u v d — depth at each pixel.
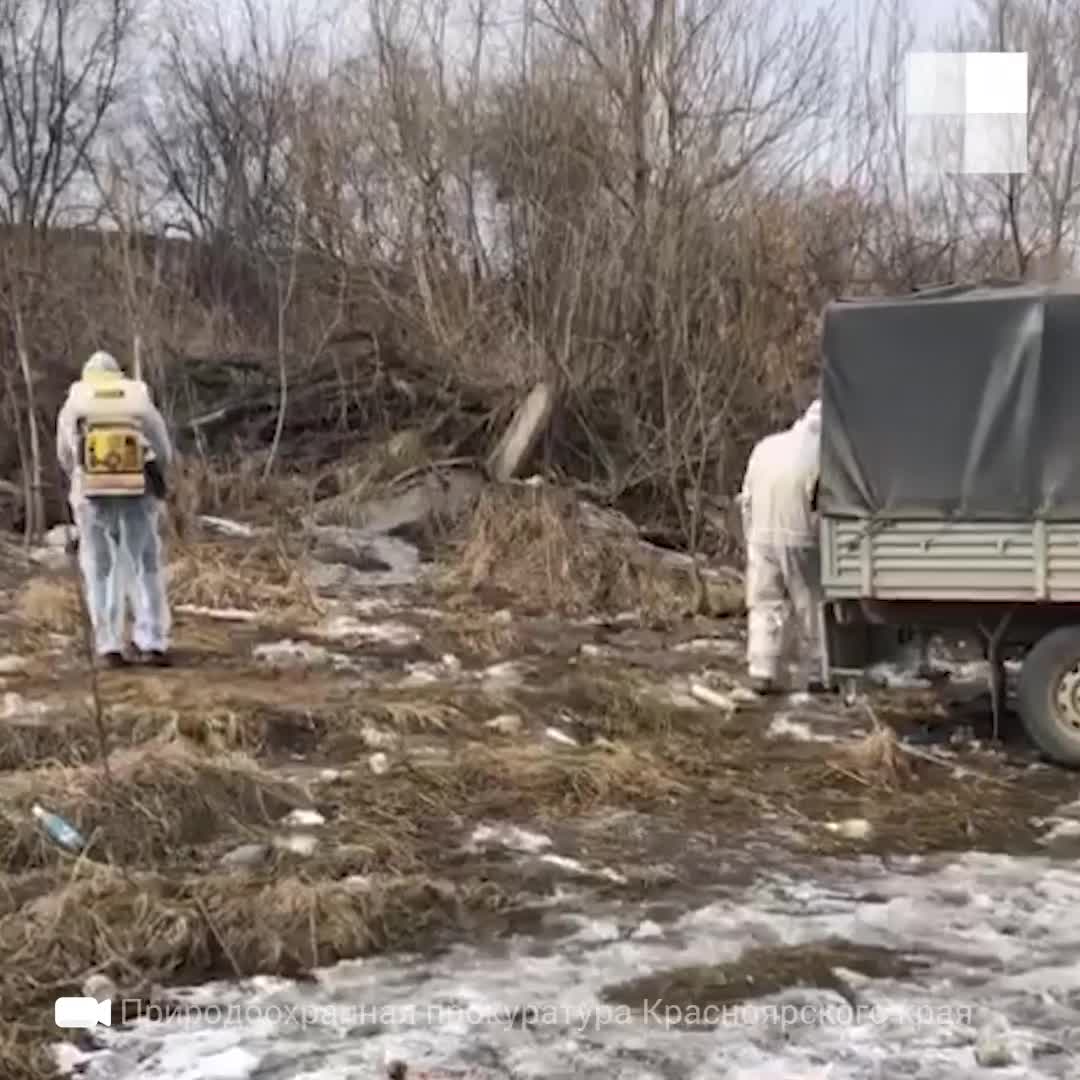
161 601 11.83
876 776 9.19
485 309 20.80
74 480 11.56
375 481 18.47
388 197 21.97
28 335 18.86
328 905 6.76
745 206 20.28
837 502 9.65
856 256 21.73
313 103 23.95
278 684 11.06
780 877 7.57
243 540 16.66
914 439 9.44
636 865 7.67
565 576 15.65
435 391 20.17
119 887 6.89
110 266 20.25
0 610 13.66
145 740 9.13
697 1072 5.44
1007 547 9.27
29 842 7.43
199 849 7.65
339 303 21.16
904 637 10.20
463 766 8.97
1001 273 22.91
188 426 19.70
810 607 11.03
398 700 10.43
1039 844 8.13
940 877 7.59
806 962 6.46
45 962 6.30
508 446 18.75
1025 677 9.50
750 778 9.22
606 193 20.31
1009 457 9.23
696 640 13.90
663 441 18.41
